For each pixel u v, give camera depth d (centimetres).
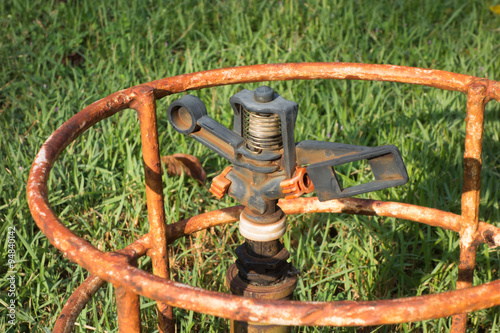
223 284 58
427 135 73
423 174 67
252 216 40
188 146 74
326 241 64
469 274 45
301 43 97
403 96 85
